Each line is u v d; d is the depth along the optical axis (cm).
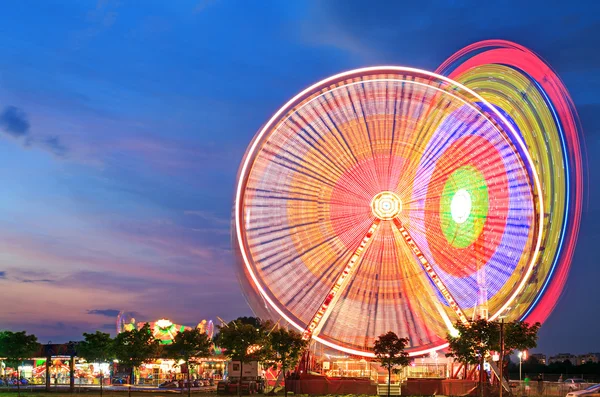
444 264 6562
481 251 6606
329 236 6731
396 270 6656
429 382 6475
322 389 6600
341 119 6856
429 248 6594
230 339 6369
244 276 6612
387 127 6838
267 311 6619
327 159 6831
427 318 6625
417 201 6712
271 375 7325
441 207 6688
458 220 6650
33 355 7775
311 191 6819
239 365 7112
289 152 6844
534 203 6575
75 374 9994
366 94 6850
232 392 6781
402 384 6519
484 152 6762
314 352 7006
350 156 6812
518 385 7106
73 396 6391
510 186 6675
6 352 7125
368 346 6575
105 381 9831
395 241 6638
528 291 6569
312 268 6712
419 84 6775
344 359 7369
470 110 6731
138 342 7125
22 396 6325
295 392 6650
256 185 6750
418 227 6656
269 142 6788
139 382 9688
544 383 6819
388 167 6781
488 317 6475
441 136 6812
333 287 6544
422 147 6794
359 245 6569
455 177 6756
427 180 6738
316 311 6550
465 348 6019
